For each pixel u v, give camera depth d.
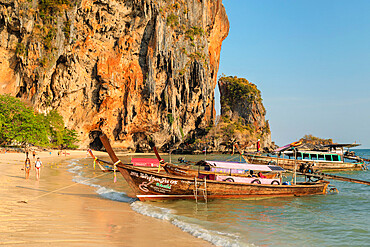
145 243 7.89
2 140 59.41
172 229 9.79
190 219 11.70
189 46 118.69
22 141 61.56
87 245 7.04
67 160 53.09
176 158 80.88
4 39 68.44
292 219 12.65
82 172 30.66
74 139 86.69
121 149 102.25
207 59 126.94
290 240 9.47
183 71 114.06
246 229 10.62
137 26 97.50
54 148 84.56
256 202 16.44
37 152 63.97
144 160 18.64
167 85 108.81
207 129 128.88
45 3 73.75
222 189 16.38
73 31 79.31
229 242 8.51
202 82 120.25
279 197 18.05
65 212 11.20
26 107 65.44
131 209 13.07
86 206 12.99
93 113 92.25
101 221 10.21
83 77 86.06
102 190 18.25
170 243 8.09
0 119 56.16
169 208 14.12
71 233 8.10
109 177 26.62
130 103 98.56
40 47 71.50
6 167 28.80
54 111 78.81
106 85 90.44
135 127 103.88
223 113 166.62
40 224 8.82
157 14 100.50
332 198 18.39
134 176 14.87
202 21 128.75
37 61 70.94
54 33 73.94
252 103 162.75
